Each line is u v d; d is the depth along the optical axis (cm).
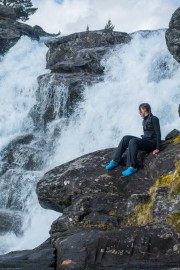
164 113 1833
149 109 1080
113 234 789
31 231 1511
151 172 1018
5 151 2023
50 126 2089
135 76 2156
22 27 3347
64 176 1091
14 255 848
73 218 972
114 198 989
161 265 746
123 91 2027
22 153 1953
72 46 2653
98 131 1919
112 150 1155
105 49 2366
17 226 1523
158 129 1059
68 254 789
